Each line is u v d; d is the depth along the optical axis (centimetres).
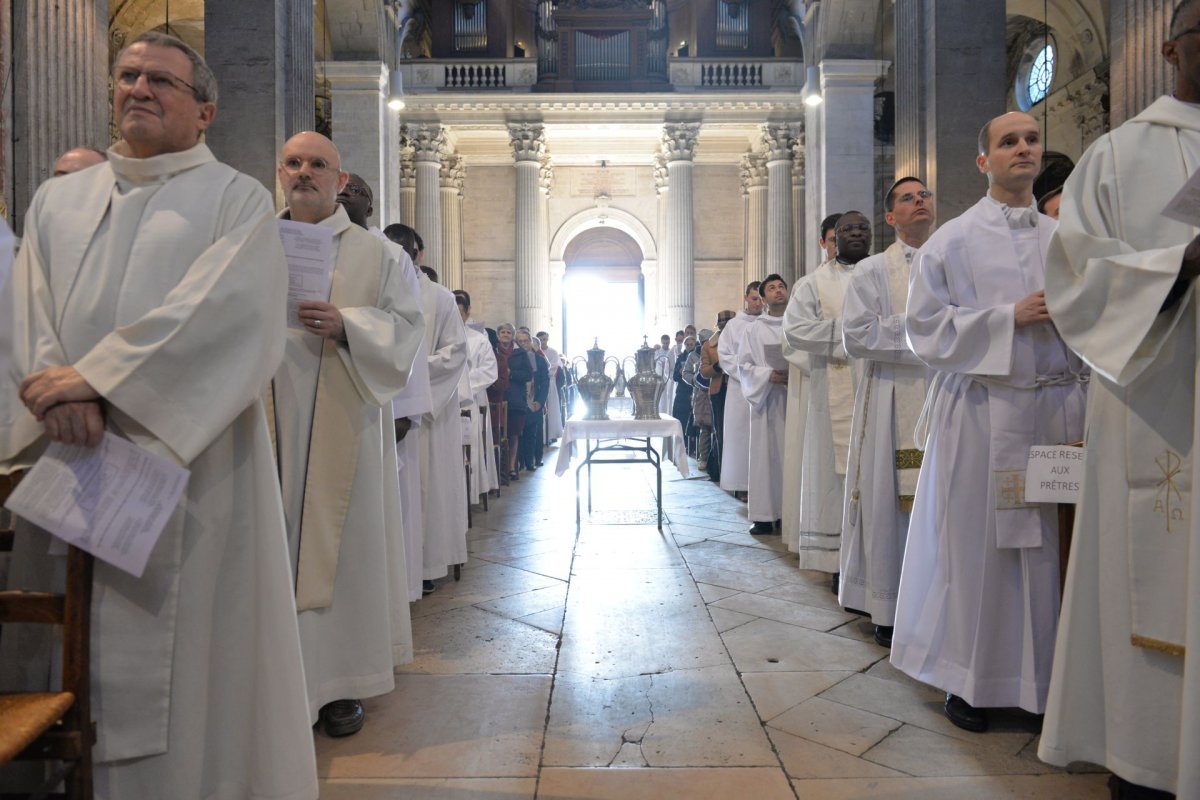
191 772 175
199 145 191
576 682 305
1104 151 203
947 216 766
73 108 417
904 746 250
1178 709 184
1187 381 183
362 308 248
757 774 232
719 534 594
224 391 166
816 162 1351
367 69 1254
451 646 347
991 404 255
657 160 1972
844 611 397
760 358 580
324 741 255
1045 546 249
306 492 241
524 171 1795
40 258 180
